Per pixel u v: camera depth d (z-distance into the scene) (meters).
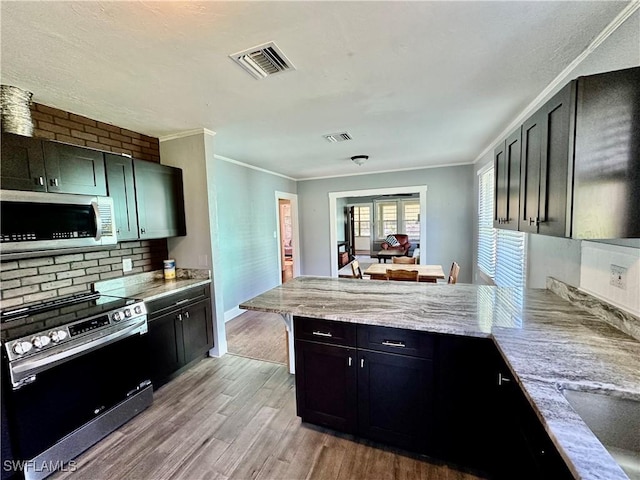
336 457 1.81
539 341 1.37
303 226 6.66
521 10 1.32
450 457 1.67
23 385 1.60
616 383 1.02
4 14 1.24
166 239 3.28
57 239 1.98
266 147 3.71
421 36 1.50
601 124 1.14
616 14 1.34
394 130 3.13
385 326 1.71
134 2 1.19
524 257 2.74
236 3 1.22
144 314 2.31
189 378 2.78
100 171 2.33
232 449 1.90
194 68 1.75
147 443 1.96
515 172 1.90
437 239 5.53
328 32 1.44
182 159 3.10
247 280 4.86
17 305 2.08
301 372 2.00
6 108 1.87
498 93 2.23
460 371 1.59
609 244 1.51
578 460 0.73
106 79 1.87
